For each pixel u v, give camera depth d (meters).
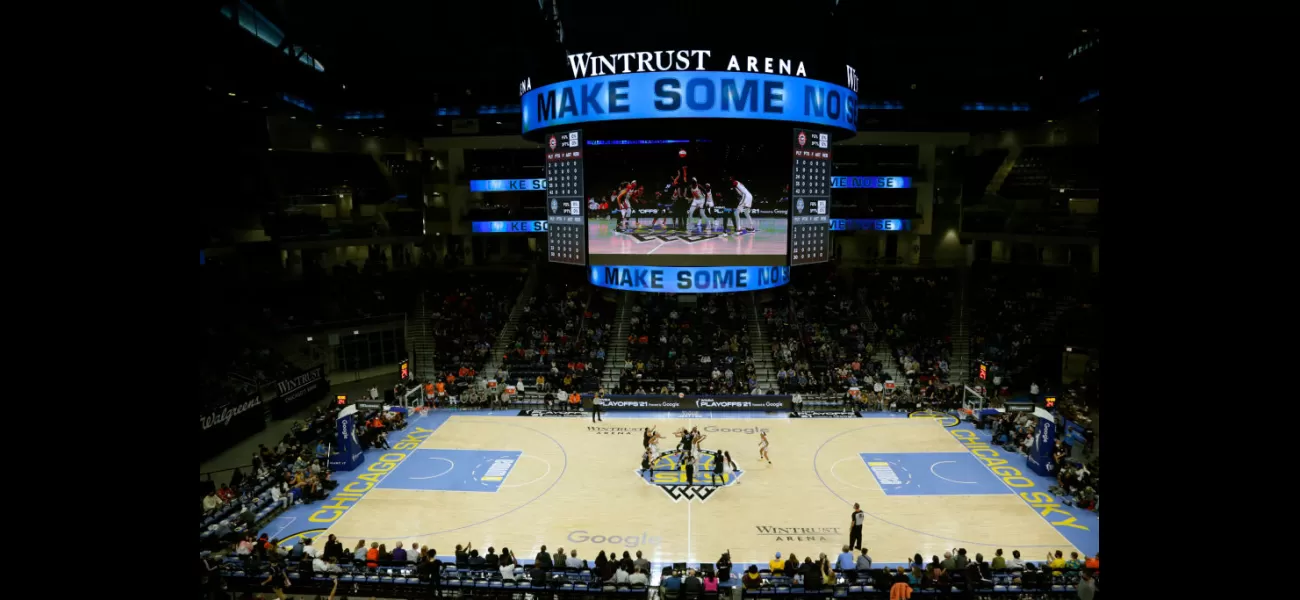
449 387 37.75
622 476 27.77
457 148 47.66
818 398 36.34
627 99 26.41
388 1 35.38
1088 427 29.80
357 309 42.75
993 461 29.16
